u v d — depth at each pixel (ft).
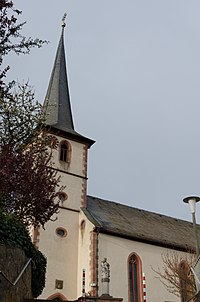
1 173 49.19
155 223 122.62
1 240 41.98
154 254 104.94
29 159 52.39
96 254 95.81
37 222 53.57
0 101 52.90
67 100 128.47
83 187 110.11
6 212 49.55
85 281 94.07
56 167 107.55
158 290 100.01
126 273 97.96
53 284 93.71
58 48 141.90
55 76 133.39
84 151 115.85
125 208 123.44
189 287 94.12
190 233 127.13
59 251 98.32
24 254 45.32
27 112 57.06
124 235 101.76
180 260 105.50
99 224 99.81
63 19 147.64
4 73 48.98
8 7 46.60
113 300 58.90
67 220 103.09
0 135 54.34
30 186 51.01
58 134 112.88
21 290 42.45
